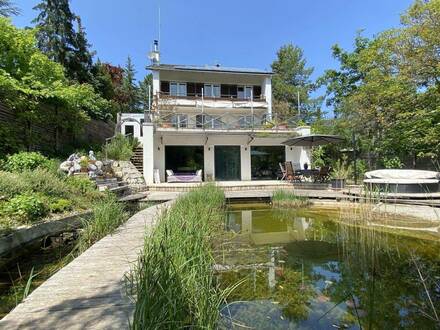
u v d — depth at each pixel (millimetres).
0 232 4125
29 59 11398
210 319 2029
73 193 7289
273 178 17734
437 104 10734
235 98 20969
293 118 17500
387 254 4359
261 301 2869
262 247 4926
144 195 10016
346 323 2455
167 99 19406
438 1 9797
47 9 19906
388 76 11891
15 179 6039
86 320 1984
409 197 8141
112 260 3354
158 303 1749
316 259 4207
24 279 3619
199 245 3020
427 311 2635
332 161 17672
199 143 16781
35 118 10586
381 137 13484
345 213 7754
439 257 4160
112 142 16438
